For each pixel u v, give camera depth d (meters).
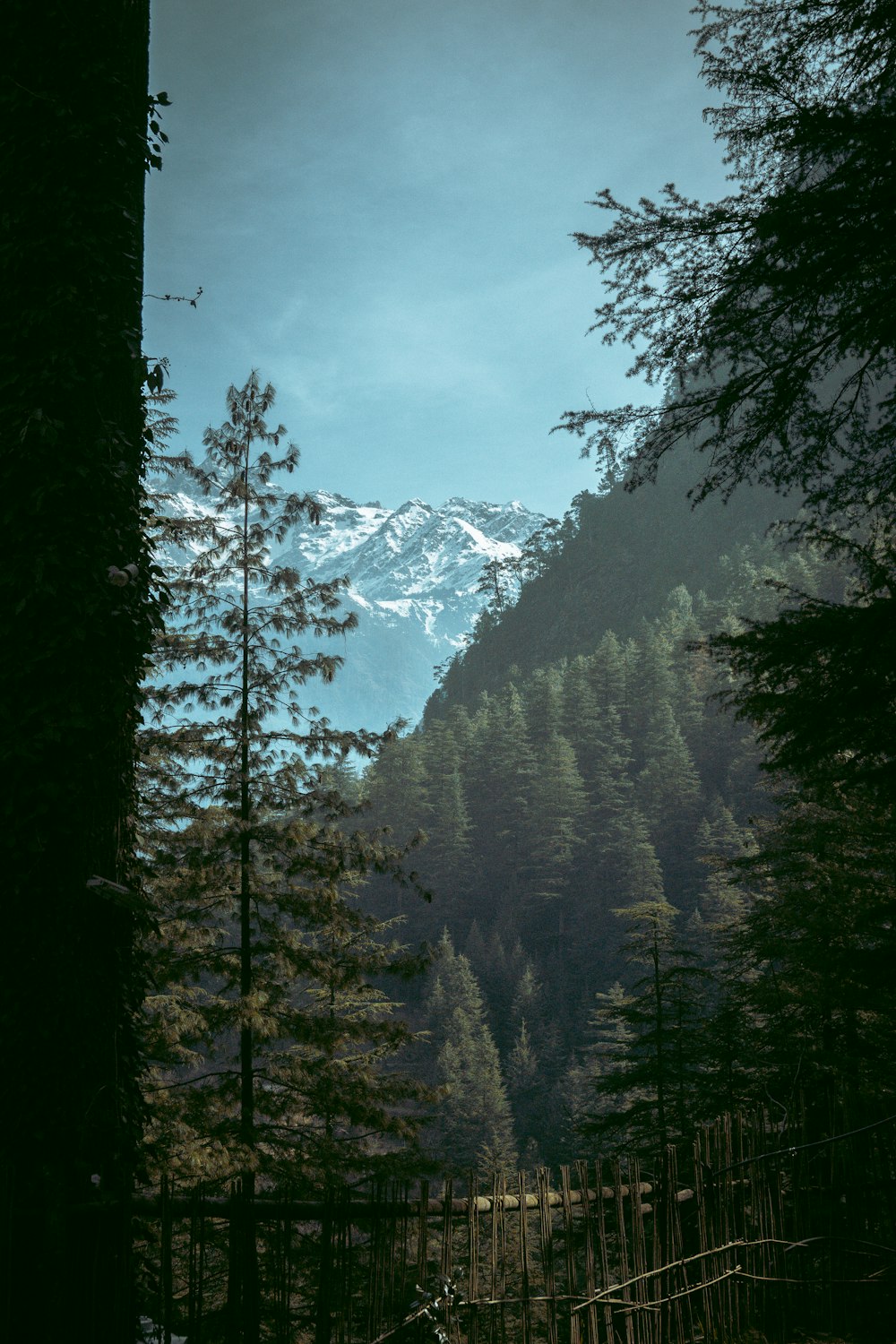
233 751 12.43
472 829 103.06
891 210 5.13
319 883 12.83
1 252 5.60
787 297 5.72
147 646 5.71
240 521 12.77
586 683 114.62
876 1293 6.38
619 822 90.19
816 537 6.88
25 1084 4.94
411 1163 11.85
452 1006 68.56
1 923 5.09
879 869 11.13
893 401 6.12
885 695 5.65
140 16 6.34
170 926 12.07
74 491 5.44
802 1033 12.88
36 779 5.18
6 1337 4.48
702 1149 6.29
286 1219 5.09
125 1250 4.77
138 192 6.15
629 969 82.00
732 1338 6.09
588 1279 5.59
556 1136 57.94
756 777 92.94
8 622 5.25
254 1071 11.95
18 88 5.73
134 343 5.81
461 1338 5.30
